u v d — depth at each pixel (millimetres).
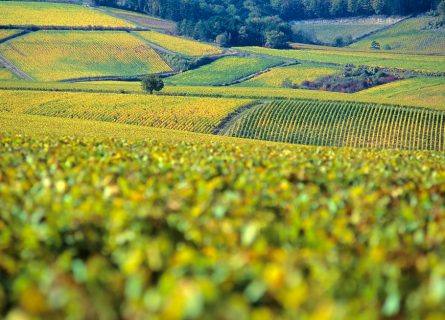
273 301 8336
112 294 8625
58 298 7867
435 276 9039
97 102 100000
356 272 9539
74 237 11523
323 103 97750
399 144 82188
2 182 16906
